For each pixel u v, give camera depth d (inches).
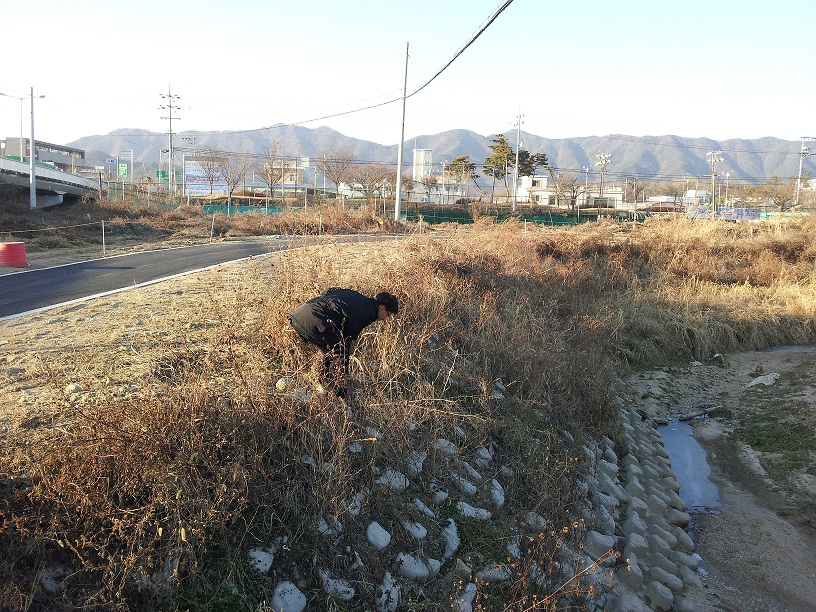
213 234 1104.8
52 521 140.2
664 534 257.8
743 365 531.2
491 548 195.3
